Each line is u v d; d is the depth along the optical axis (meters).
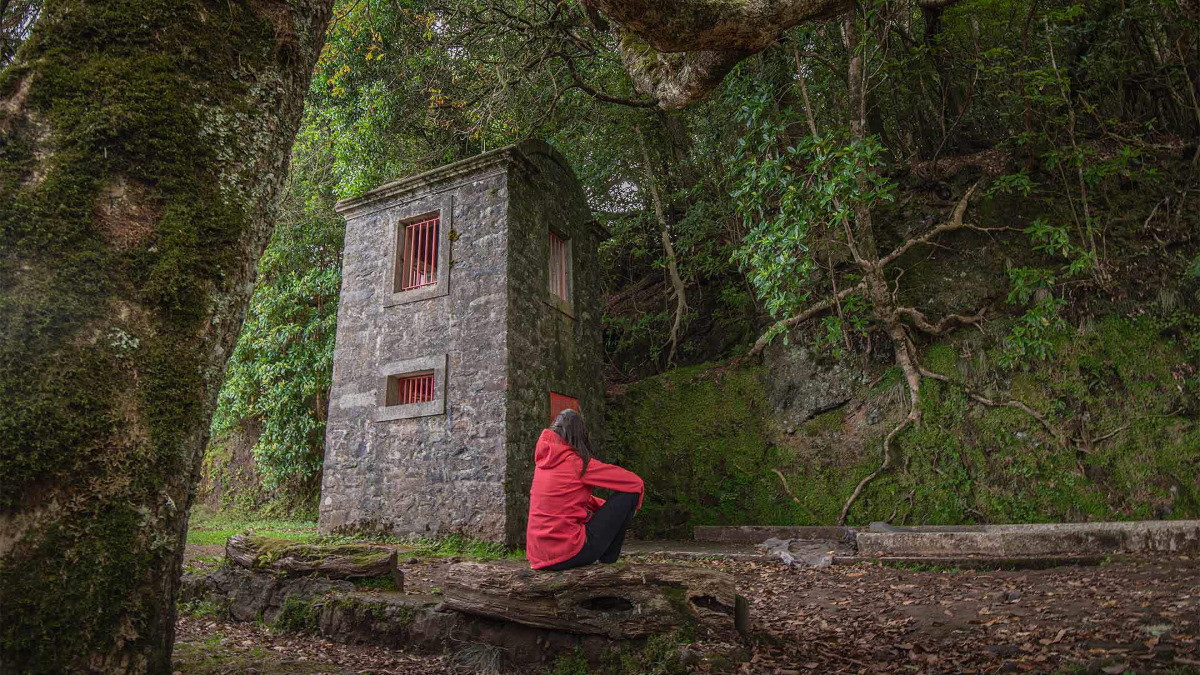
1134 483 8.29
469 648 4.15
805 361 10.87
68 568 1.99
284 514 12.93
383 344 9.98
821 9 3.83
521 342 9.38
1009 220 10.05
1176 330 8.77
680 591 3.95
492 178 9.77
